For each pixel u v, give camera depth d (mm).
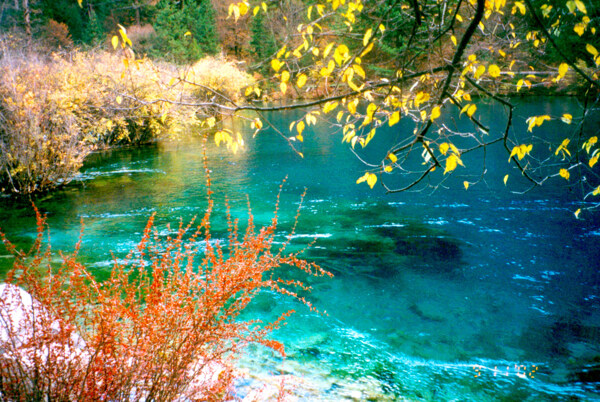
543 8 2324
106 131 14172
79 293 2176
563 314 4168
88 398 1927
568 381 3188
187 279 2244
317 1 2455
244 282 2195
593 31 2379
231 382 2498
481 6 1794
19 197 9070
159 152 14703
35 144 9469
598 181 8797
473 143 13297
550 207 7473
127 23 37375
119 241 6258
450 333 3877
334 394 2932
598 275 4934
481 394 3027
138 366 2041
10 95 9578
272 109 2324
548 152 11539
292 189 9383
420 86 2416
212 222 7195
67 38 29250
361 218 7273
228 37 40906
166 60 28281
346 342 3705
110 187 9844
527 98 24438
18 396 1863
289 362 3342
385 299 4539
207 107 2559
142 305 3012
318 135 17359
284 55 2459
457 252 5746
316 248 5977
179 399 2137
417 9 2012
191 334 2125
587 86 2348
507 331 3898
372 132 2391
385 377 3201
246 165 12188
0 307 2016
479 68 1931
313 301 4500
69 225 7137
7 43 12141
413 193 8719
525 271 5113
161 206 8250
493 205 7727
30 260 5398
